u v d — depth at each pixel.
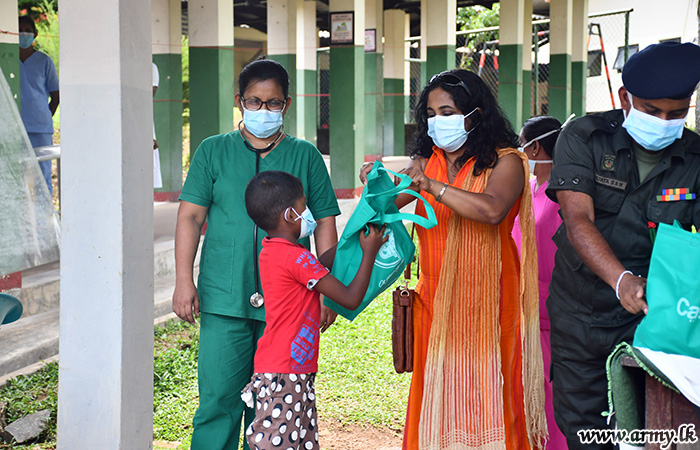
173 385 5.09
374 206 3.00
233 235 3.33
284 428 2.98
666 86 2.62
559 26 16.05
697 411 2.34
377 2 15.87
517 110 14.43
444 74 3.08
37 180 3.90
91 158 3.01
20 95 6.82
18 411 4.43
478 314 3.10
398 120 18.34
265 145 3.42
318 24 18.83
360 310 3.10
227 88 9.23
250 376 3.42
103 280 3.04
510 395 3.18
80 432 3.10
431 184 2.90
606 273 2.63
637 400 2.56
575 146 2.95
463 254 3.08
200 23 9.09
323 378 5.27
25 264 3.79
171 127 11.06
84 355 3.07
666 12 20.12
